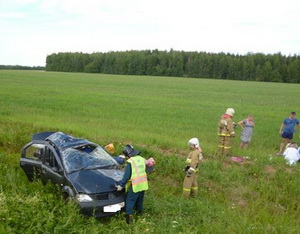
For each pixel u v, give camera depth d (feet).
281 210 29.30
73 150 29.27
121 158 32.86
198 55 473.67
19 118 65.62
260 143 55.52
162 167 36.76
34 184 29.40
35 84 177.06
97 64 476.13
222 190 32.73
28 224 21.66
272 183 33.94
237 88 214.90
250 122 48.73
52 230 21.71
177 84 228.63
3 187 28.30
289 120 49.11
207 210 27.02
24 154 33.58
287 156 42.65
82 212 24.36
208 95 153.17
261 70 412.57
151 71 457.27
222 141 42.70
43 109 83.15
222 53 495.82
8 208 22.95
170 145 45.93
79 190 24.97
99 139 48.06
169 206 27.68
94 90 153.28
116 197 25.48
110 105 97.30
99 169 28.02
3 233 20.16
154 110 90.12
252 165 38.73
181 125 68.18
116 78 284.20
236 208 28.30
